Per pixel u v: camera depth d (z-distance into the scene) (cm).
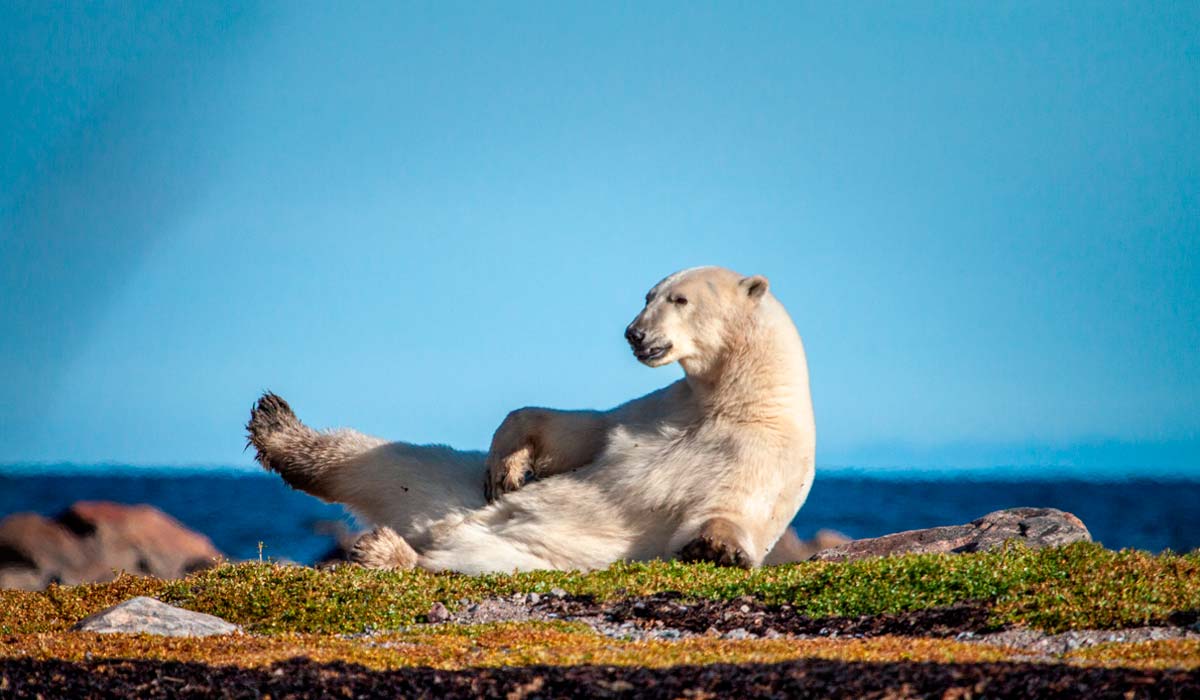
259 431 5050
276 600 3919
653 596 3809
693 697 2453
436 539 4641
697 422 4469
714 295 4459
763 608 3669
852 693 2406
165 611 3659
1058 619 3253
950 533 4862
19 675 2800
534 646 3103
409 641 3300
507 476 4569
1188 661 2650
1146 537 14975
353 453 4919
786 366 4469
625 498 4391
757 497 4319
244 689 2656
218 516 17575
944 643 3030
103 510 6775
